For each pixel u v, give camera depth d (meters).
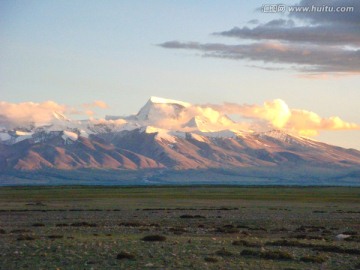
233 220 106.94
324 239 71.12
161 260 48.44
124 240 64.19
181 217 114.38
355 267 46.41
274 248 58.72
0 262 47.19
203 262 47.50
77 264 46.28
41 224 93.12
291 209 148.00
